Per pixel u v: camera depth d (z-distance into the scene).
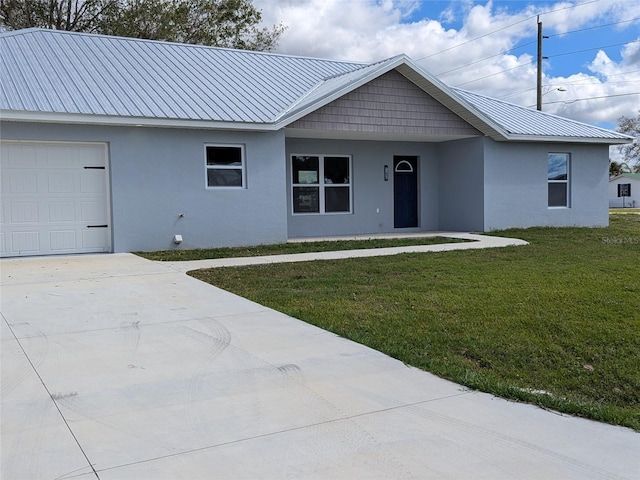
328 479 3.21
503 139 16.83
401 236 16.19
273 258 11.45
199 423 3.88
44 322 6.34
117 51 15.74
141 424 3.85
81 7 29.34
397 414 4.10
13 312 6.78
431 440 3.70
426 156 18.36
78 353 5.29
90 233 12.19
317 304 7.30
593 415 4.16
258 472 3.26
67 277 9.15
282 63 18.17
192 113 12.70
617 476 3.30
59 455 3.40
